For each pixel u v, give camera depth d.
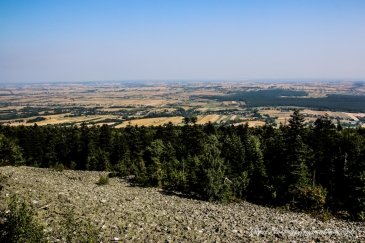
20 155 86.12
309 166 55.12
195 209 43.69
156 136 90.06
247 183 53.84
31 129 101.38
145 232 30.81
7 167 68.69
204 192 52.16
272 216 42.88
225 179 53.00
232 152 58.78
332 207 47.81
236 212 44.00
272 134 76.69
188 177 59.28
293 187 50.22
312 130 66.69
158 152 76.00
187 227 33.72
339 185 51.78
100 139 92.44
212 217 39.84
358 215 44.12
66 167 91.69
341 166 52.16
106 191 48.91
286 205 49.22
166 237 29.98
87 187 50.25
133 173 73.88
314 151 57.28
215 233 33.00
